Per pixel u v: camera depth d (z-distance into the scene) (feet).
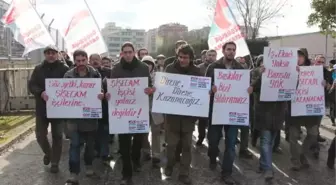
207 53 25.71
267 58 18.81
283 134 31.01
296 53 18.92
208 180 19.16
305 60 21.80
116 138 29.17
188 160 18.56
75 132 18.02
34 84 19.31
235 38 25.88
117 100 18.02
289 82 18.88
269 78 18.74
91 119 18.25
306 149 21.24
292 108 20.38
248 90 18.47
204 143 27.43
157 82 18.25
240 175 20.02
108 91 18.03
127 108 18.03
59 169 20.83
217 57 26.32
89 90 18.15
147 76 18.35
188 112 18.13
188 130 18.34
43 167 21.20
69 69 19.67
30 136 29.48
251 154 23.53
